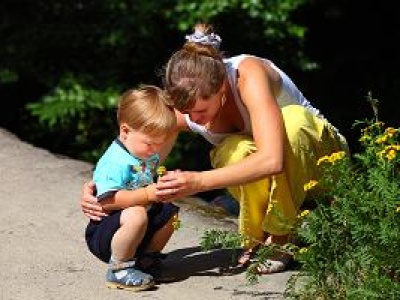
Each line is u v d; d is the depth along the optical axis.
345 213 4.34
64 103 9.91
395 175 4.45
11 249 5.29
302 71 11.09
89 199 4.72
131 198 4.61
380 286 4.09
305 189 4.51
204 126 4.90
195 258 5.12
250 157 4.56
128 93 4.66
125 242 4.65
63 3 10.60
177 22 9.93
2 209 5.88
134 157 4.67
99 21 10.44
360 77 11.64
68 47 10.43
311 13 11.45
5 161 6.81
